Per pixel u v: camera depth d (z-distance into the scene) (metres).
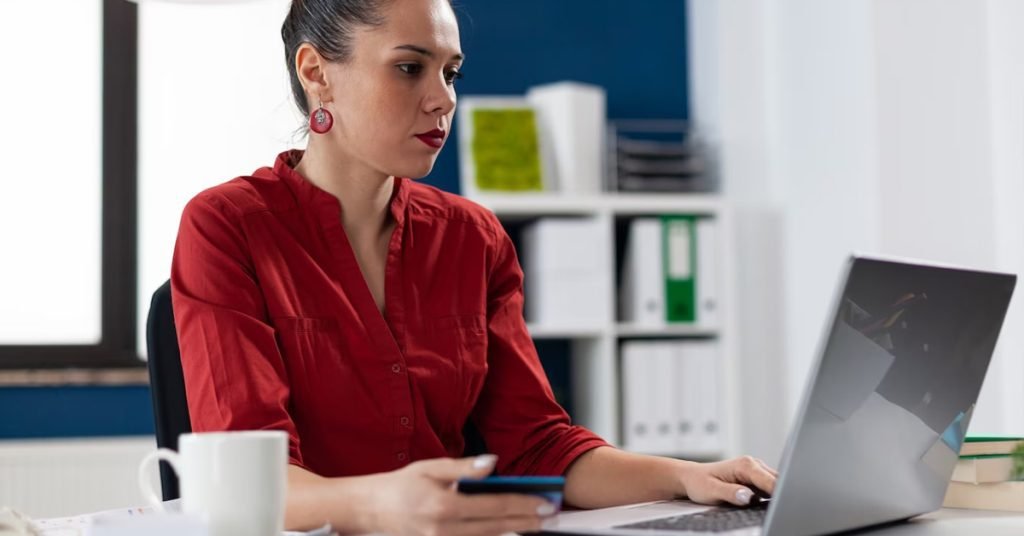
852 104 3.55
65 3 3.79
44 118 3.77
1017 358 3.30
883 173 3.44
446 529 1.02
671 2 4.20
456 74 1.59
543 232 3.67
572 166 3.79
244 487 1.00
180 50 3.85
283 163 1.63
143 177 3.83
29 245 3.75
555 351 4.00
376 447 1.57
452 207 1.73
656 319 3.75
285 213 1.57
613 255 3.86
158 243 3.84
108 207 3.78
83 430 3.64
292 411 1.53
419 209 1.69
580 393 3.92
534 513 1.02
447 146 3.90
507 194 3.63
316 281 1.55
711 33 4.07
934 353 1.15
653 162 3.90
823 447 1.06
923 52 3.49
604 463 1.54
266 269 1.51
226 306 1.44
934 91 3.48
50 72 3.78
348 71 1.53
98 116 3.81
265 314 1.50
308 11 1.58
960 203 3.47
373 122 1.52
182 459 1.02
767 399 3.93
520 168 3.73
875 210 3.44
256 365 1.40
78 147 3.80
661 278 3.76
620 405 3.81
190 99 3.86
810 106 3.77
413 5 1.50
